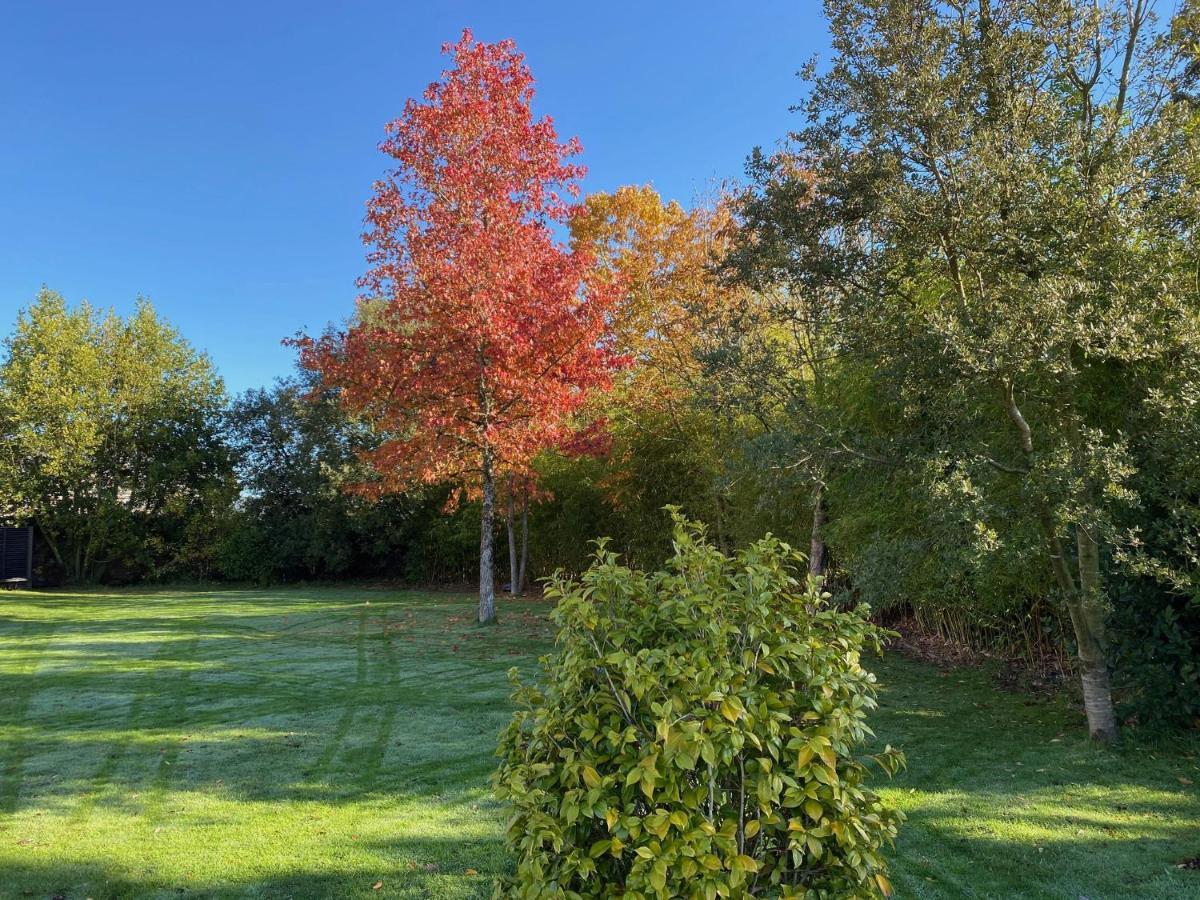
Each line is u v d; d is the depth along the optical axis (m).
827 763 2.04
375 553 26.45
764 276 7.24
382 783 5.12
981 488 5.04
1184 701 5.60
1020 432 5.46
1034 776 5.10
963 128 5.20
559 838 2.02
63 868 3.77
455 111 12.95
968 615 9.95
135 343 27.02
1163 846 3.90
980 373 4.92
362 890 3.49
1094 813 4.39
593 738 2.10
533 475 16.70
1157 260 5.02
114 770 5.46
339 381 13.30
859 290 6.12
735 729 1.98
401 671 9.50
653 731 2.13
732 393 8.20
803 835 2.02
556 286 13.05
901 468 5.69
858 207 5.92
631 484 16.83
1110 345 4.66
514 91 13.36
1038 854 3.83
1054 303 4.54
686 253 14.09
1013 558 5.39
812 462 6.52
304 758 5.73
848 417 8.24
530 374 13.20
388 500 25.39
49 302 25.22
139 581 27.00
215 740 6.26
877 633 2.44
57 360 25.02
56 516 25.02
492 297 12.47
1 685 8.62
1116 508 5.44
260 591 23.72
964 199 5.20
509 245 12.83
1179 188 4.98
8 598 20.58
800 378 8.82
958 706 7.33
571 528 20.53
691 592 2.31
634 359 14.65
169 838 4.16
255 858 3.87
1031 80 5.47
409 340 13.03
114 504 25.52
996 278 5.48
